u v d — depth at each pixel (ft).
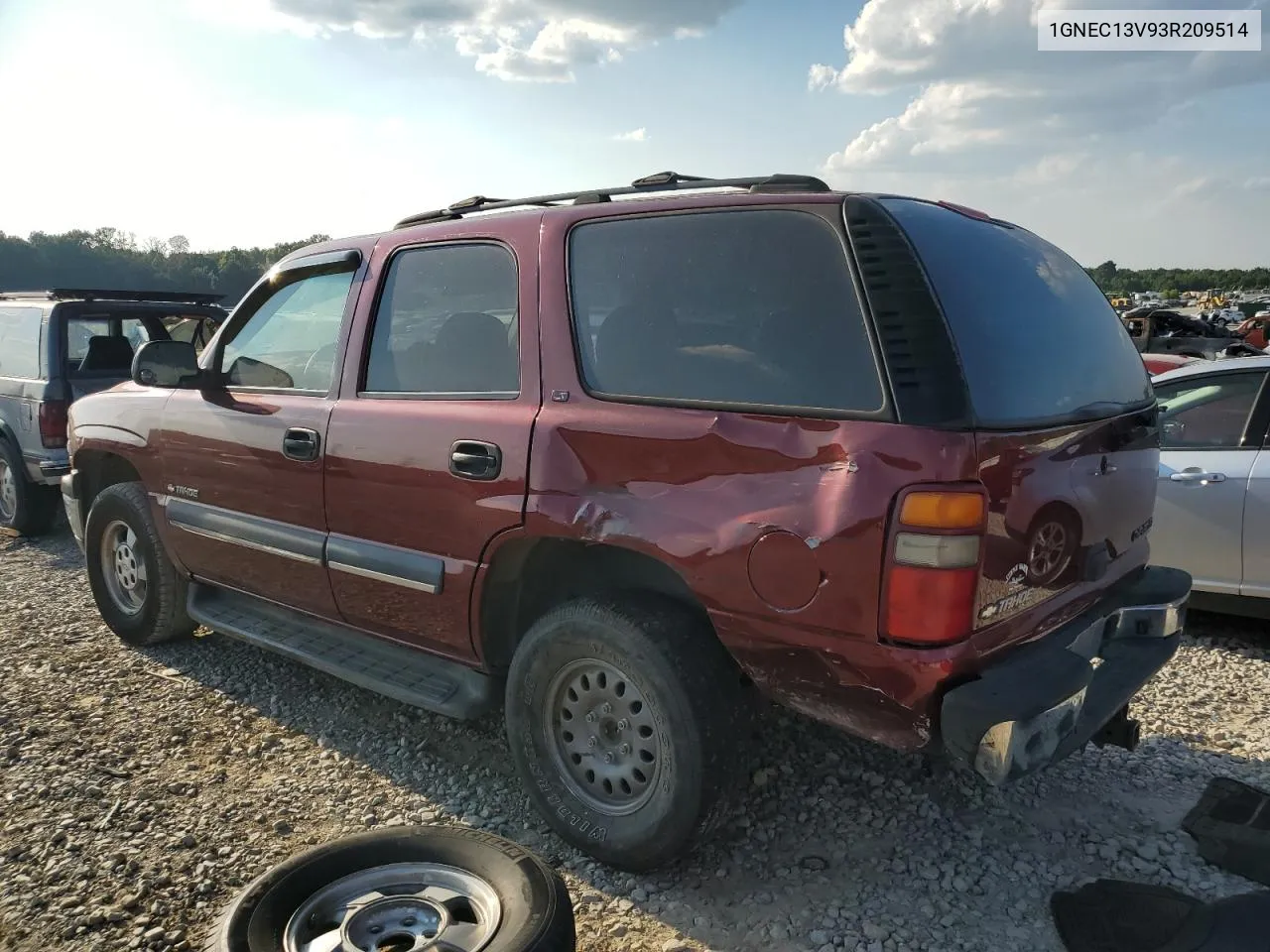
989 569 7.51
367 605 11.62
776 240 8.54
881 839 10.18
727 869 9.64
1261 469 15.61
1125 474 9.66
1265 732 12.91
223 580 14.14
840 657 7.77
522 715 9.96
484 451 9.95
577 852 9.97
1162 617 10.15
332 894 7.86
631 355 9.29
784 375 8.21
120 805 10.84
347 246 12.43
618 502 8.94
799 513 7.81
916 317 7.63
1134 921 8.63
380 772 11.78
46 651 15.97
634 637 8.87
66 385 23.58
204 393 13.91
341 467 11.51
